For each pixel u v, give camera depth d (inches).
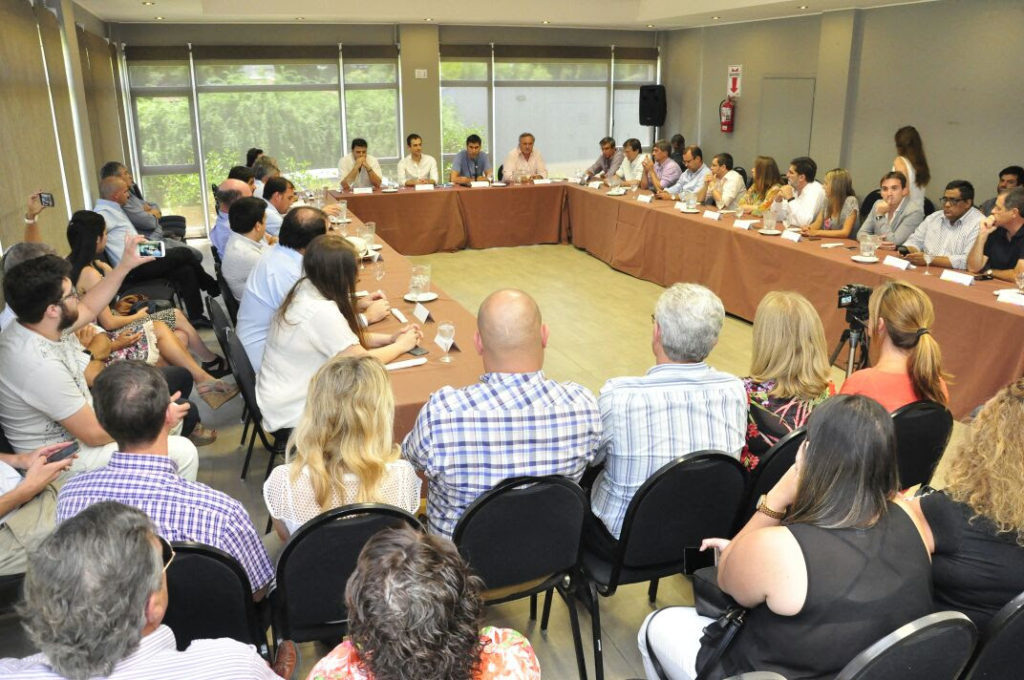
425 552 40.7
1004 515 58.4
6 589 84.2
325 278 110.7
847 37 314.7
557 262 293.4
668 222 244.2
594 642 81.1
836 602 51.1
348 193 293.0
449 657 39.0
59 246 216.2
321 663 43.4
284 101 369.7
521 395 73.2
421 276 147.6
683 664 65.3
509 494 70.0
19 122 187.6
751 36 369.1
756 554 53.5
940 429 91.1
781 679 46.3
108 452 98.4
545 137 419.8
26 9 203.8
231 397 142.8
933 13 283.6
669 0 348.8
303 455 70.7
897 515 54.0
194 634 66.3
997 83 265.4
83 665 41.6
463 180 318.3
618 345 199.6
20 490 80.8
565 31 404.5
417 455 73.7
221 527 66.7
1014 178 212.1
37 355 92.4
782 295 92.1
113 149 309.0
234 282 168.1
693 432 80.0
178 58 347.3
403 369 111.5
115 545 42.8
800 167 218.4
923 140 295.1
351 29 367.2
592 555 84.9
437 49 377.4
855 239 203.9
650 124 417.4
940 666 48.8
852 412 52.6
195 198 370.3
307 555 66.9
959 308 143.9
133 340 132.6
